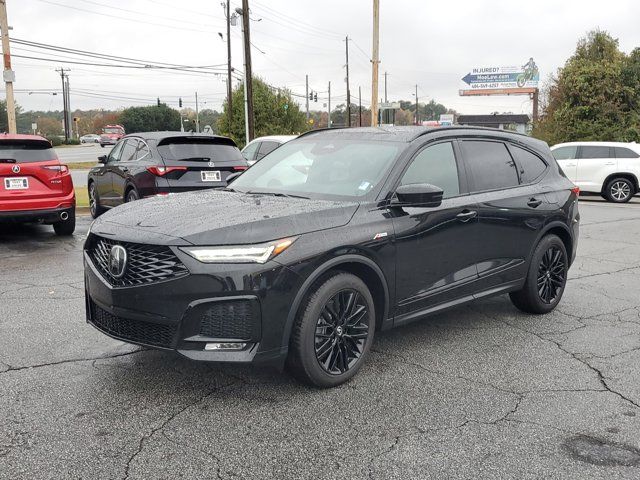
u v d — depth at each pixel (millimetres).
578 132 31609
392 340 5027
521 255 5445
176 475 2939
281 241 3670
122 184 10664
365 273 4215
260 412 3629
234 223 3656
